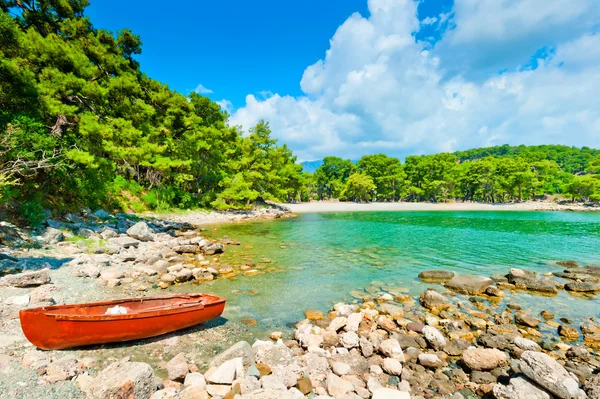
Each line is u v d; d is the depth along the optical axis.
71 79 20.94
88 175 24.11
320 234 30.03
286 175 72.50
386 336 8.72
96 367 6.52
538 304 11.59
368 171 103.94
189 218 38.91
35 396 5.13
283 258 18.98
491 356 7.11
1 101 18.42
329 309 10.87
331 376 6.33
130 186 37.81
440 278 14.80
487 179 91.50
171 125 39.88
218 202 46.19
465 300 11.95
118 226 23.88
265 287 13.18
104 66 28.16
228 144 53.38
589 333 9.06
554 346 8.23
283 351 7.27
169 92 38.84
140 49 40.22
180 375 6.27
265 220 44.38
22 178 19.20
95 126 21.56
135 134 28.08
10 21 18.78
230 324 9.41
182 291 12.21
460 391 6.29
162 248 19.55
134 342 7.78
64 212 21.67
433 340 8.11
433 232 31.78
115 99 27.69
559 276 15.47
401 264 17.83
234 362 6.35
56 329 6.59
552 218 50.06
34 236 15.91
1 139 15.72
